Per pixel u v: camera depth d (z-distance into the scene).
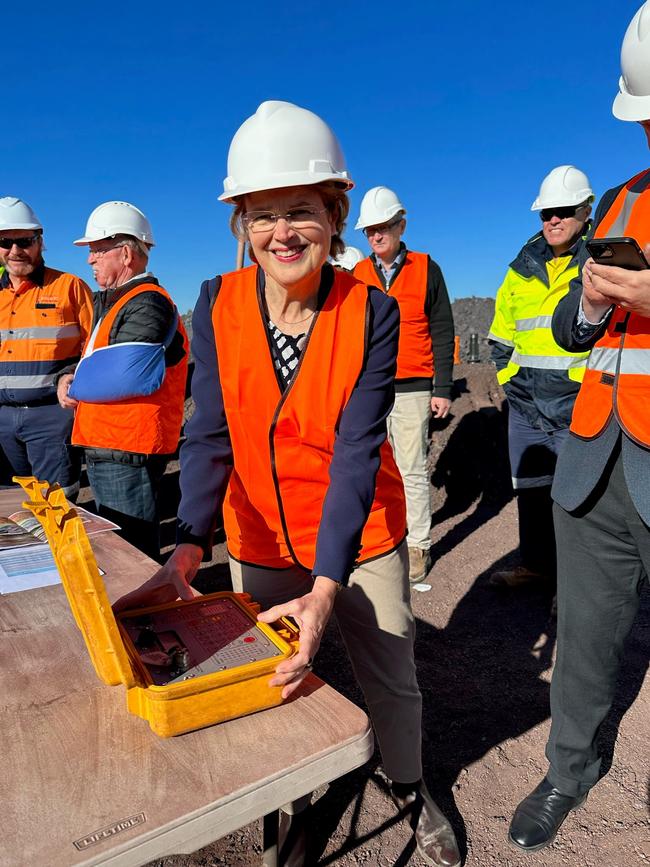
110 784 0.95
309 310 1.46
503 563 4.10
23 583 1.70
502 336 3.60
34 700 1.17
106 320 2.84
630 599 1.83
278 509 1.58
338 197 1.38
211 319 1.52
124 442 2.84
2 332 3.62
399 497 1.72
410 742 1.83
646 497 1.59
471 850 2.00
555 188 3.12
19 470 3.86
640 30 1.48
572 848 2.00
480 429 5.40
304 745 1.02
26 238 3.46
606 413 1.67
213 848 2.00
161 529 4.71
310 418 1.46
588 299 1.62
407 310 3.92
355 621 1.72
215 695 1.05
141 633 1.20
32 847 0.84
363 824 2.09
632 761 2.35
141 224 2.92
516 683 2.86
